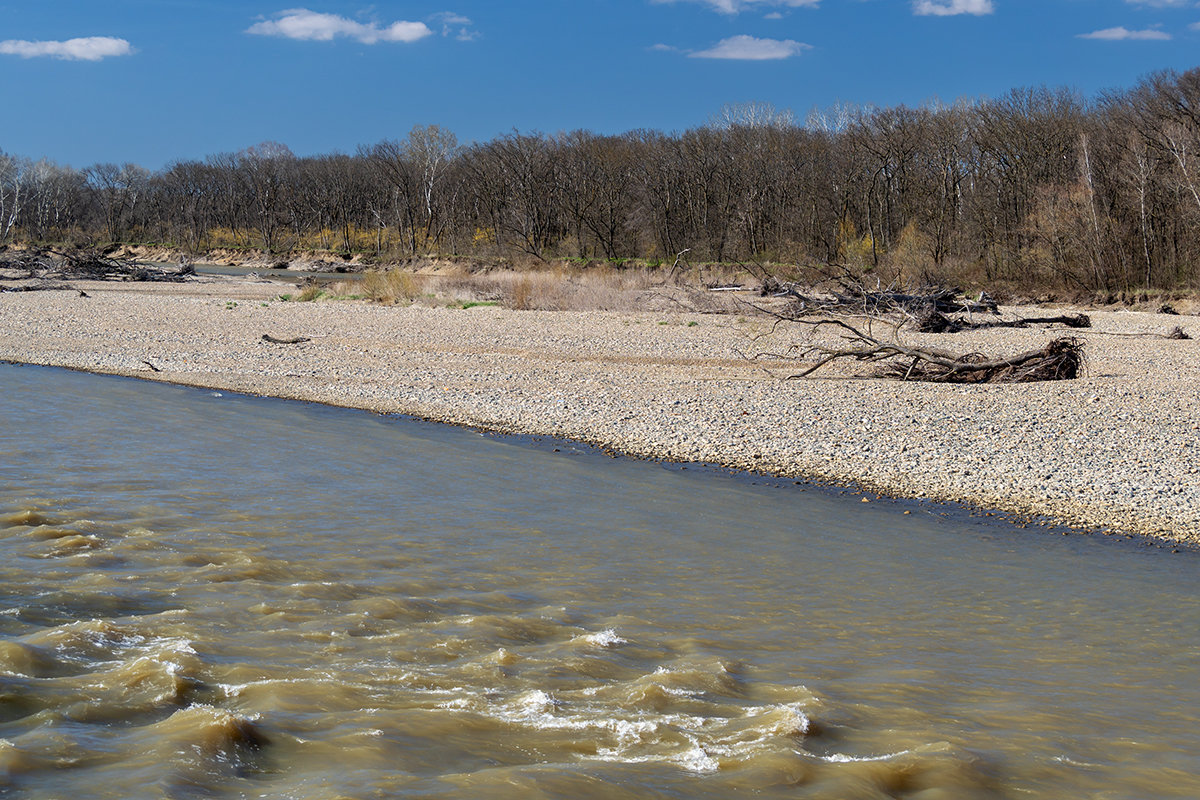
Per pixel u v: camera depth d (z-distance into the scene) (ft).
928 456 42.50
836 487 37.81
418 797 12.94
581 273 175.63
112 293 152.35
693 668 18.79
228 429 46.24
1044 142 180.75
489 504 33.78
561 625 21.77
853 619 23.08
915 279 143.43
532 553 27.94
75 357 71.72
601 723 15.96
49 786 12.94
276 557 26.12
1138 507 34.88
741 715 16.63
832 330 100.01
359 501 33.37
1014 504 35.37
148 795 12.64
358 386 61.36
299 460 39.88
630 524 31.76
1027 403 54.80
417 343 84.43
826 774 14.23
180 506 31.35
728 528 31.68
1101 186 160.56
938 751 15.05
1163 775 14.69
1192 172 142.92
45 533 27.20
